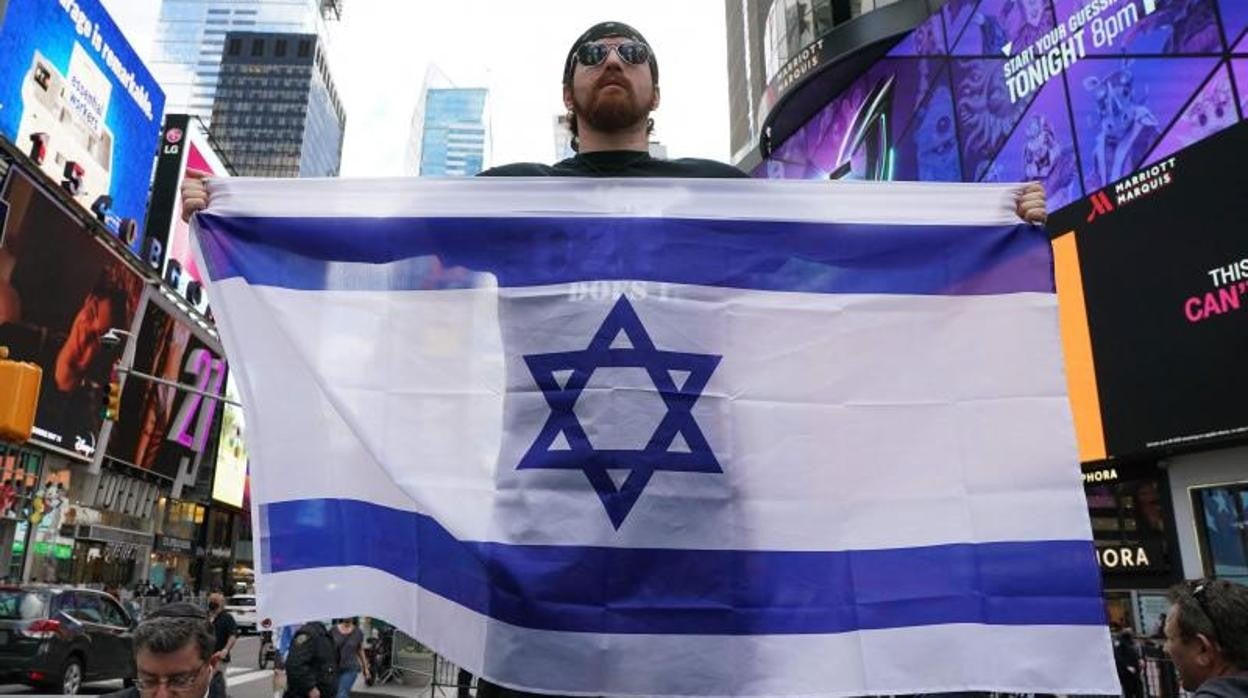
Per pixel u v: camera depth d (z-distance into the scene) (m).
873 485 3.15
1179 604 3.15
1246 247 15.53
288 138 149.25
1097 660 2.97
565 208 3.42
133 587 41.53
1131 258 17.67
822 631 2.94
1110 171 19.14
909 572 3.05
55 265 30.36
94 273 33.09
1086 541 3.10
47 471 32.44
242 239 3.40
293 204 3.45
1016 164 21.98
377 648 18.50
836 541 3.06
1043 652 2.98
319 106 158.75
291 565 2.97
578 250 3.36
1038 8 21.81
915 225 3.53
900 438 3.23
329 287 3.34
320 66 158.75
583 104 3.51
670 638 2.85
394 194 3.47
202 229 3.40
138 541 42.66
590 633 2.84
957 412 3.28
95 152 35.19
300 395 3.20
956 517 3.14
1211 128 17.00
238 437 56.72
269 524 3.01
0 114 28.81
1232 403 15.40
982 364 3.34
